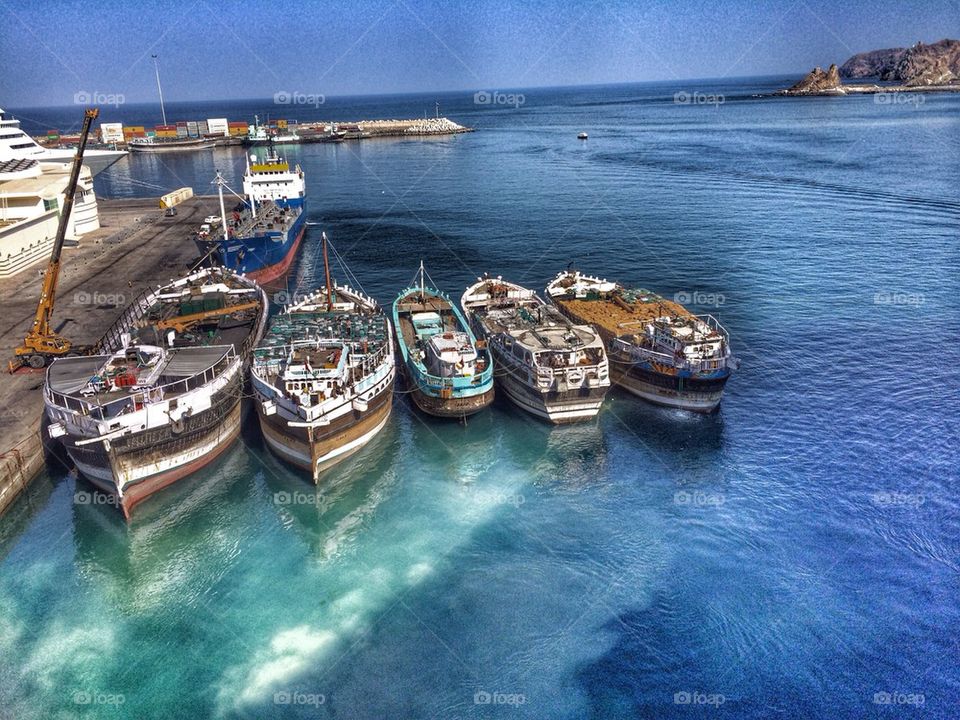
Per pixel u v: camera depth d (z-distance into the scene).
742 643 34.50
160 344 53.81
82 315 67.94
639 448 50.78
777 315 74.06
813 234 106.75
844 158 179.75
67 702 31.64
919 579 37.94
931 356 63.28
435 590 38.16
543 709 31.31
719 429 52.62
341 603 37.34
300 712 31.17
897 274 86.88
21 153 119.31
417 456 50.72
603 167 183.50
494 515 44.25
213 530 43.25
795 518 42.94
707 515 43.50
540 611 36.66
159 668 33.50
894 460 48.06
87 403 42.50
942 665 33.06
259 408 50.31
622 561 40.00
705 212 124.69
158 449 43.72
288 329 55.94
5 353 58.62
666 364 53.97
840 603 36.59
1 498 41.56
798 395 56.94
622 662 33.62
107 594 38.00
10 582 38.53
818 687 32.22
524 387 54.09
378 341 55.12
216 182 87.75
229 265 83.50
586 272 91.38
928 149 191.00
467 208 137.12
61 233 56.38
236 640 35.06
